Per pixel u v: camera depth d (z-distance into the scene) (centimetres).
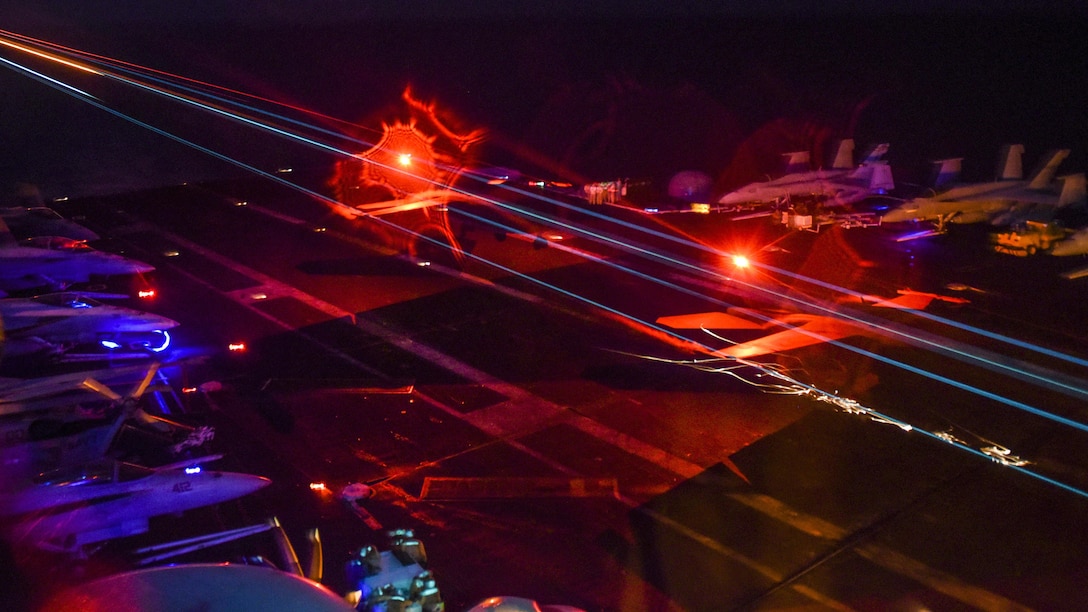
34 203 2038
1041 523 764
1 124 2925
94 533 682
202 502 753
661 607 641
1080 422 966
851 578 680
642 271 1535
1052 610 646
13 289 1359
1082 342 1205
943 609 645
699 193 2175
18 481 735
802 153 2175
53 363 1091
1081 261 1563
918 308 1346
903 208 1827
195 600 299
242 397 1023
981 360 1142
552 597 652
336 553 702
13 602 315
